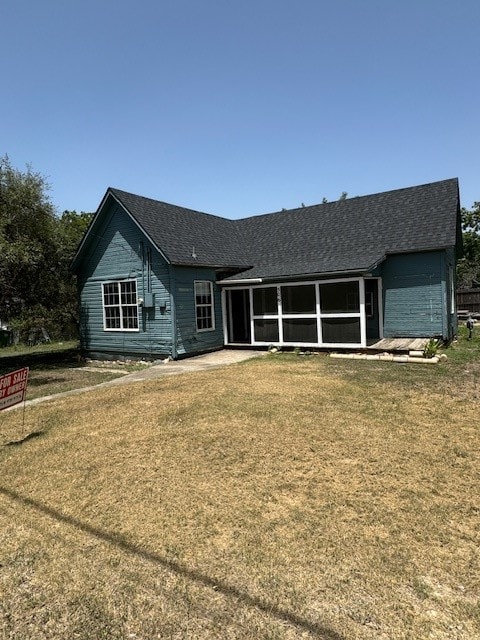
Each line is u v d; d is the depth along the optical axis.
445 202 14.25
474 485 3.95
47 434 6.02
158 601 2.61
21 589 2.78
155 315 13.71
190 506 3.74
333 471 4.30
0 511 3.85
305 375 9.16
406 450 4.77
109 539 3.31
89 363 15.70
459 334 17.23
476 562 2.84
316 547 3.06
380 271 13.56
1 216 15.06
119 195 14.09
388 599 2.52
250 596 2.60
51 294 17.11
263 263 15.29
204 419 6.13
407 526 3.29
